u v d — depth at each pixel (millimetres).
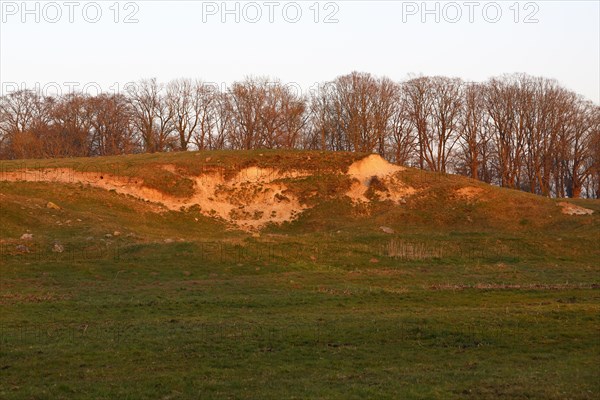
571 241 38688
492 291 25375
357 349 16250
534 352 16031
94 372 14203
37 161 54125
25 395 12539
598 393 12500
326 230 46250
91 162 52938
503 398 12312
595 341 16922
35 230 37438
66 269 27875
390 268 31672
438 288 25953
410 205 50344
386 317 19766
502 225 47312
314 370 14477
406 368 14586
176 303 22156
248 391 12844
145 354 15633
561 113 72375
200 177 52094
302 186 52312
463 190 52094
